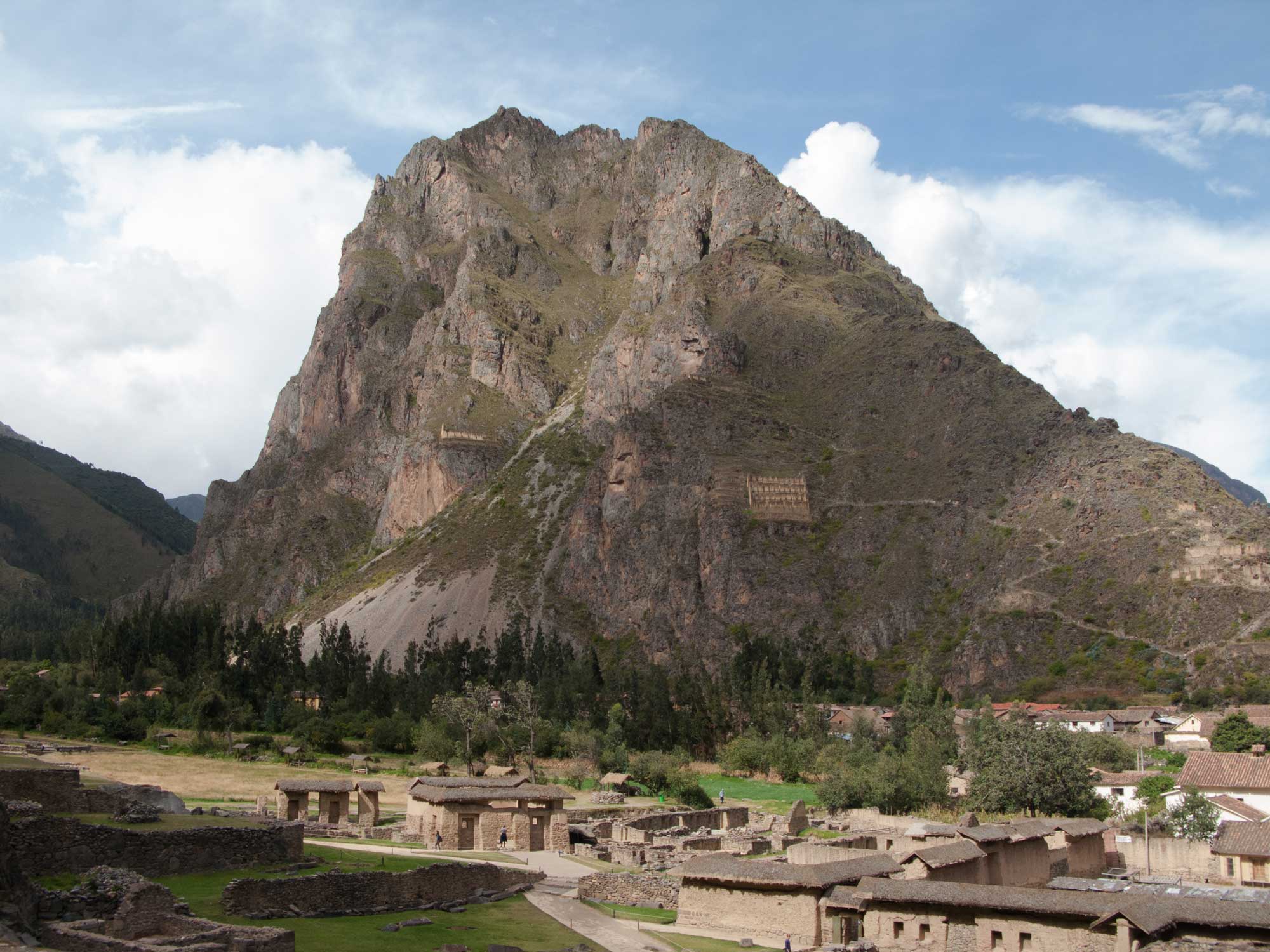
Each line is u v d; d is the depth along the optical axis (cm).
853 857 7406
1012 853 7506
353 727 16950
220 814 8488
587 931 5925
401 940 5194
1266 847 8369
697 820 10538
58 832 5256
